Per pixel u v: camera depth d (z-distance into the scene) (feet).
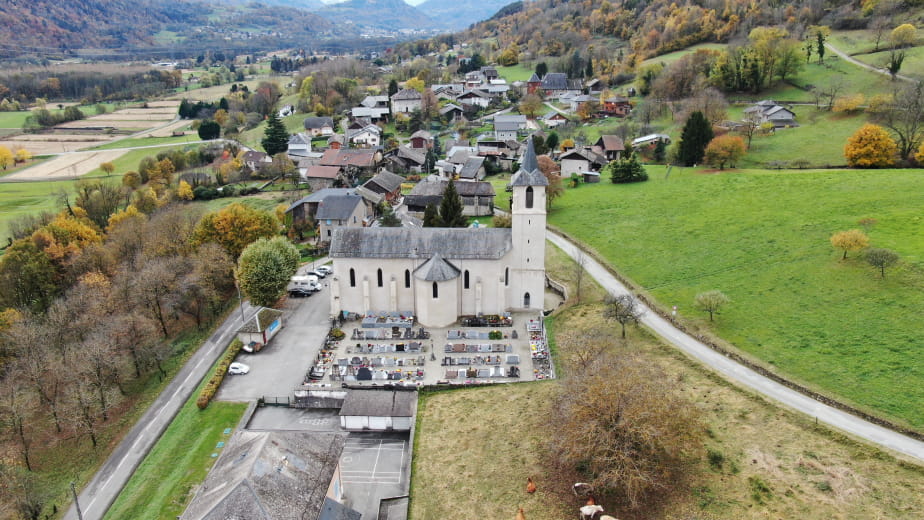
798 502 177.47
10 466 223.92
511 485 200.44
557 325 307.37
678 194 456.45
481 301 320.50
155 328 321.73
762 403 222.07
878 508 172.45
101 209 522.88
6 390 250.57
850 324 261.44
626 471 178.19
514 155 653.30
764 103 620.08
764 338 265.95
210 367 295.07
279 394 267.39
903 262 289.94
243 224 391.04
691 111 584.40
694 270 338.75
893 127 470.39
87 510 213.87
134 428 254.47
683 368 250.57
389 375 271.28
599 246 394.52
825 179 421.18
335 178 585.63
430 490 203.10
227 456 190.08
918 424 203.62
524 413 237.66
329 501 183.52
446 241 319.27
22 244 376.68
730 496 182.50
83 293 341.00
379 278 322.55
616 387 192.34
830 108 586.45
